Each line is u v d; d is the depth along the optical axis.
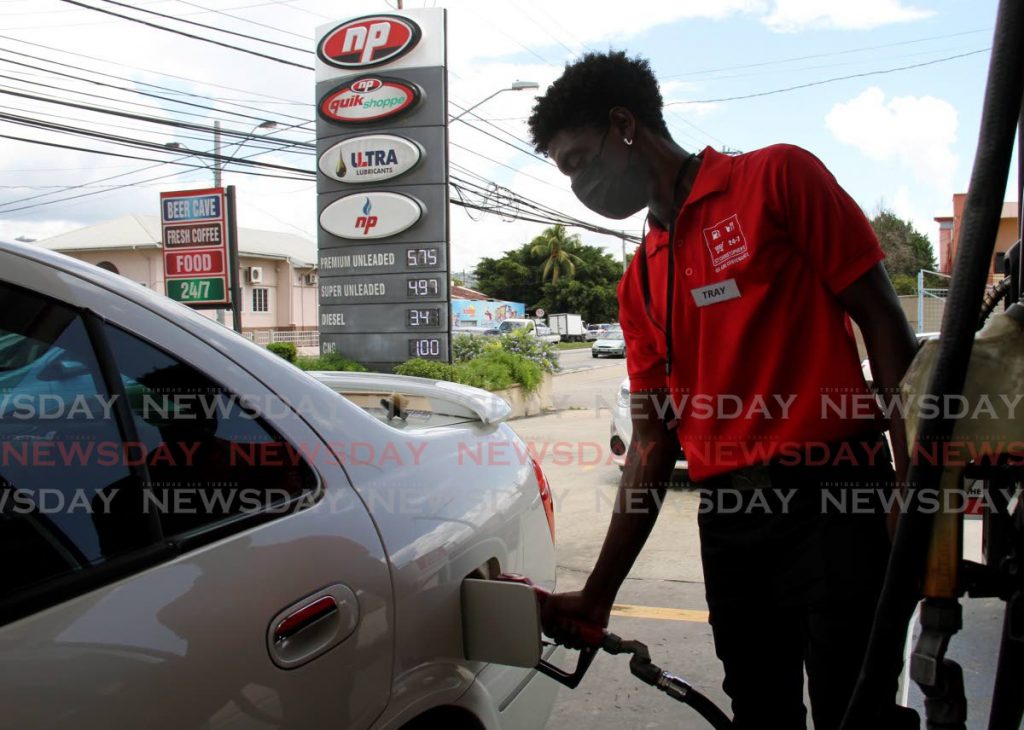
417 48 12.75
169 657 1.12
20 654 1.01
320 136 13.36
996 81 0.82
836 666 1.46
